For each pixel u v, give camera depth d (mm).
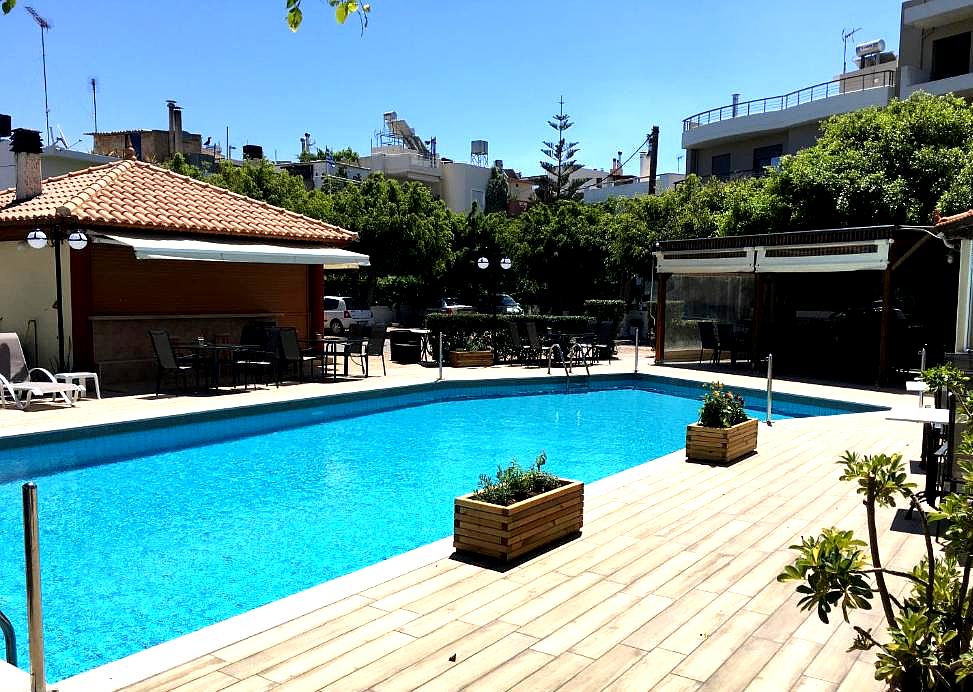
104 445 10094
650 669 3635
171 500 7832
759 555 5328
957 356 7254
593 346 19781
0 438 9047
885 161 19641
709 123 34812
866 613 4324
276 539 6633
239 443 10844
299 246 16953
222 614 5051
